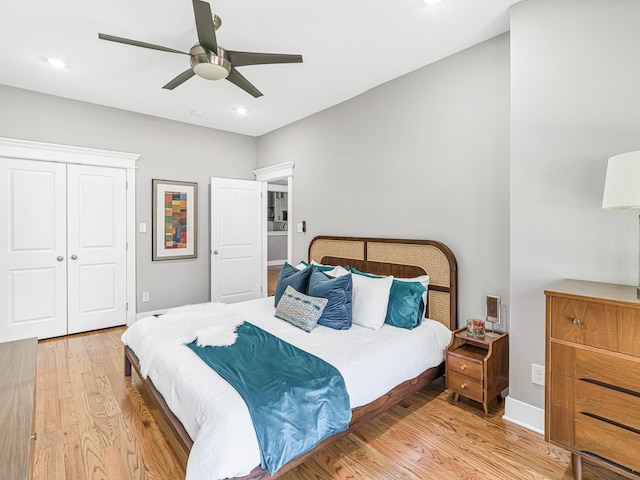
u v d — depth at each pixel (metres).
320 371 1.81
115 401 2.43
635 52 1.74
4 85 3.40
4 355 1.66
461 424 2.18
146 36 2.49
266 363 1.87
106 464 1.80
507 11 2.19
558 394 1.64
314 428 1.61
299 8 2.15
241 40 2.52
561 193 1.99
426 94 2.93
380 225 3.38
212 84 3.36
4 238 3.47
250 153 5.30
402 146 3.15
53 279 3.74
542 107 2.05
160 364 1.99
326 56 2.77
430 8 2.16
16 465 0.94
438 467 1.79
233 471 1.36
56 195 3.74
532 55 2.09
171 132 4.50
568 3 1.94
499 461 1.83
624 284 1.79
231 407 1.47
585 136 1.90
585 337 1.55
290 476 1.73
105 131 4.00
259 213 5.29
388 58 2.80
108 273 4.10
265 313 2.97
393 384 2.13
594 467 1.79
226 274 4.96
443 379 2.85
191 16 2.24
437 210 2.89
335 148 3.89
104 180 4.03
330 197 3.98
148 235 4.38
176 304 4.63
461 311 2.74
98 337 3.78
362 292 2.71
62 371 2.90
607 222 1.83
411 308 2.59
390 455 1.89
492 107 2.51
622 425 1.46
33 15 2.23
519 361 2.18
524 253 2.14
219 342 2.13
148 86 3.39
